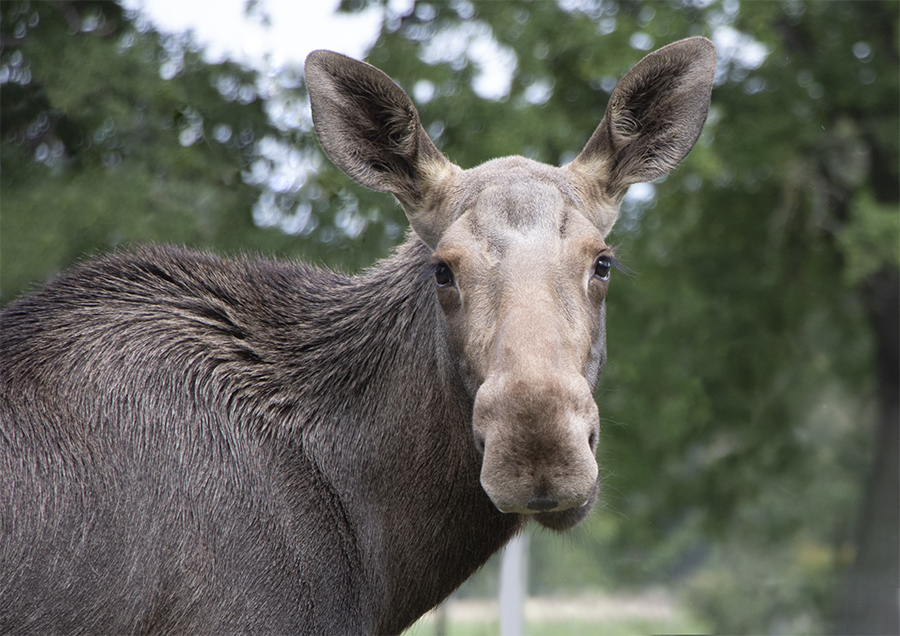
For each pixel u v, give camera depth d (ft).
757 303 199.82
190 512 35.53
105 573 34.09
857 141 196.03
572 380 31.50
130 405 36.19
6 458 34.01
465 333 34.88
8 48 96.73
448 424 38.40
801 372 220.84
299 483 38.01
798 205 201.16
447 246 35.73
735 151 175.73
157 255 40.81
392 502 39.37
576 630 119.03
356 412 39.78
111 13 102.73
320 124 38.99
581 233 35.55
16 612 33.06
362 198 92.63
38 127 98.27
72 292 38.60
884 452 213.87
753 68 181.57
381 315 40.34
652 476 188.44
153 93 94.99
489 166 38.99
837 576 272.10
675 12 155.33
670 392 180.55
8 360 36.04
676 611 169.17
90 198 96.27
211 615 34.96
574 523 36.68
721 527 217.77
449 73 121.39
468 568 40.01
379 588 39.22
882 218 161.38
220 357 38.65
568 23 145.48
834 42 187.73
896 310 205.87
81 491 34.42
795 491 292.81
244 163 98.12
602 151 39.93
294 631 36.17
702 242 203.92
